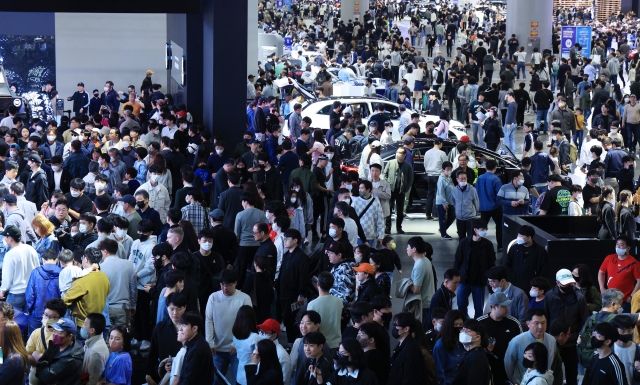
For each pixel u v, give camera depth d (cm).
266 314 1045
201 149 1728
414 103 3391
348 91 3228
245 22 1984
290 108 2689
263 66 3762
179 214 1134
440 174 1828
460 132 2503
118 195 1277
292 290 1067
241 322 856
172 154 1680
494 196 1517
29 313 995
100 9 1980
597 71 3750
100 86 3131
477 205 1497
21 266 1039
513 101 2531
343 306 979
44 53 3097
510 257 1155
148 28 3120
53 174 1614
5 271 1036
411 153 1833
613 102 2480
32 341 854
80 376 831
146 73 2923
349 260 1060
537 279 995
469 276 1155
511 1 4550
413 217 1898
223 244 1176
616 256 1134
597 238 1326
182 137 1875
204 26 2088
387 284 1013
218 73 1997
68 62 3102
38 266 1050
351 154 1970
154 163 1493
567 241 1226
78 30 3083
